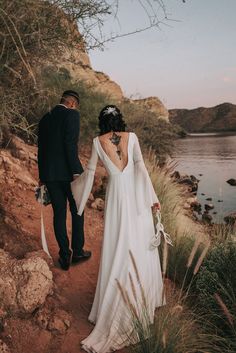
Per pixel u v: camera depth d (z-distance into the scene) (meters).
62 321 3.51
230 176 14.30
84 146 9.40
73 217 4.43
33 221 5.07
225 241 4.98
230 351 3.32
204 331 3.63
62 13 3.76
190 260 3.44
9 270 3.50
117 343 3.33
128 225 3.49
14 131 7.19
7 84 3.85
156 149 13.79
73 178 4.15
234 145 31.06
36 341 3.29
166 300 3.99
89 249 4.99
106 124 3.66
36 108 6.78
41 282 3.48
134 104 14.67
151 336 3.22
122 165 3.56
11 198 5.37
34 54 3.90
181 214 6.91
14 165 6.00
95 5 3.70
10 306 3.36
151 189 3.67
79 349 3.34
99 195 6.75
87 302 3.96
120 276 3.45
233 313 3.69
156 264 3.73
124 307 3.39
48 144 4.17
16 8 3.27
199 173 15.12
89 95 11.27
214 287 4.02
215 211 9.38
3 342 3.10
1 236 4.25
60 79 7.85
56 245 4.79
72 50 4.21
